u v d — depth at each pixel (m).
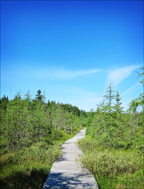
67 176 7.09
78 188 5.75
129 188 6.09
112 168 7.75
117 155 9.98
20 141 13.76
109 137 13.31
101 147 13.83
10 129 13.25
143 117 9.13
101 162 8.06
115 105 15.02
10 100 14.68
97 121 19.89
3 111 16.56
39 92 43.78
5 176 7.16
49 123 24.69
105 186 6.22
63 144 18.47
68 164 9.20
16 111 14.14
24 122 14.43
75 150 14.05
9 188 5.95
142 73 8.59
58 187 5.84
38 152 10.91
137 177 6.77
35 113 16.84
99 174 7.18
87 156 8.94
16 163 9.39
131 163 8.08
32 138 16.41
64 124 36.62
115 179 6.98
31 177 6.86
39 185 6.20
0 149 13.04
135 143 9.03
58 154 10.98
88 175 7.22
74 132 39.56
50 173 7.55
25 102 15.88
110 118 13.71
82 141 16.52
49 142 17.41
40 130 16.58
